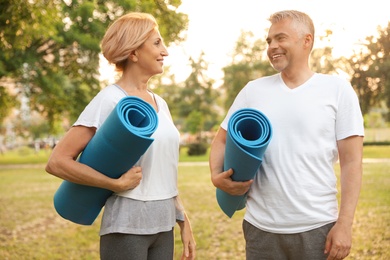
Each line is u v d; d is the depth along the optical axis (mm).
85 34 16875
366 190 9273
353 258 5613
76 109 21109
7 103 21297
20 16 6543
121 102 2303
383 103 10375
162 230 2510
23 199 11492
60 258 6117
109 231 2436
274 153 2566
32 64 19391
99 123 2436
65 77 20469
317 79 2615
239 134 2406
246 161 2365
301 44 2605
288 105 2586
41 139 49281
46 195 12180
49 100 21172
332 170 2598
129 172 2408
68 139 2424
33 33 7590
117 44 2521
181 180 14539
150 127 2326
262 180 2602
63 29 17391
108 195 2541
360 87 8039
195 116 48281
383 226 6742
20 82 20531
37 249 6586
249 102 2729
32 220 8734
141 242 2451
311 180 2535
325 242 2539
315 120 2547
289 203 2533
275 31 2619
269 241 2598
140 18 2543
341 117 2557
